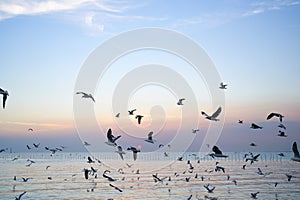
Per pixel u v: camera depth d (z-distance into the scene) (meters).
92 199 88.38
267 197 90.31
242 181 125.25
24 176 141.25
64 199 88.06
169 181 124.62
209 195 93.56
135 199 88.44
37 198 89.56
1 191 100.50
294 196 91.75
